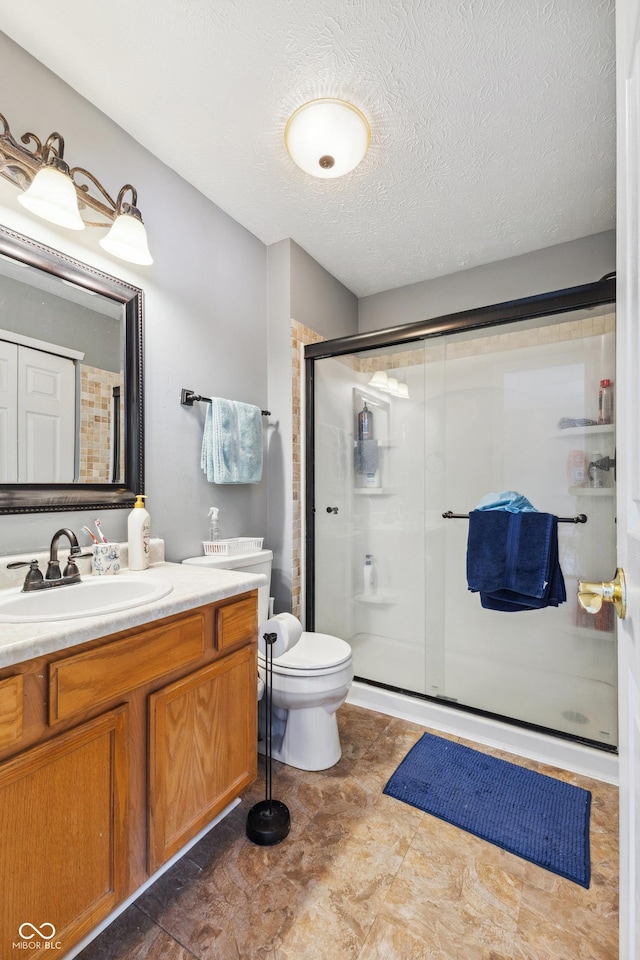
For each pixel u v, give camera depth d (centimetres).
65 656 88
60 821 86
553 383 207
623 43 65
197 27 125
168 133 163
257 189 193
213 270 201
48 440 135
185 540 184
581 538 201
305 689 160
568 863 125
